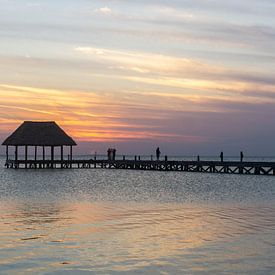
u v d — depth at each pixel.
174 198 36.81
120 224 24.17
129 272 15.72
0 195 39.16
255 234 21.41
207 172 70.56
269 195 38.69
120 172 74.12
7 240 20.14
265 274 15.57
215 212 28.44
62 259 17.17
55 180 58.03
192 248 18.80
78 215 27.25
